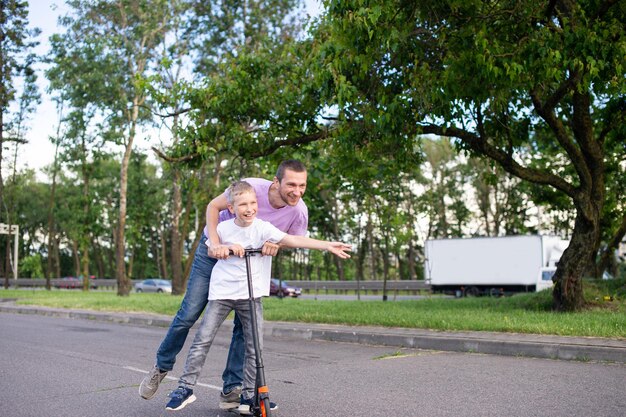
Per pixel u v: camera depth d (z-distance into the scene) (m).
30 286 57.50
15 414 4.84
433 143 46.38
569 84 10.98
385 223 22.70
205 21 26.02
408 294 39.44
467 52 10.17
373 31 9.78
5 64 29.64
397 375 6.45
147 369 7.15
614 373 6.34
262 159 14.38
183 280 28.92
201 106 12.77
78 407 5.07
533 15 10.62
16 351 8.85
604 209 17.27
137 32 27.58
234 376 4.74
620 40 10.27
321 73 10.77
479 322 9.67
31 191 64.69
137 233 49.97
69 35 28.28
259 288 4.44
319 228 47.34
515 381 5.96
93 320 15.47
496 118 12.40
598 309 11.55
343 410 4.81
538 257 29.19
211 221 4.51
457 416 4.58
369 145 11.61
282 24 25.70
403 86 11.07
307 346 9.38
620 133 13.37
